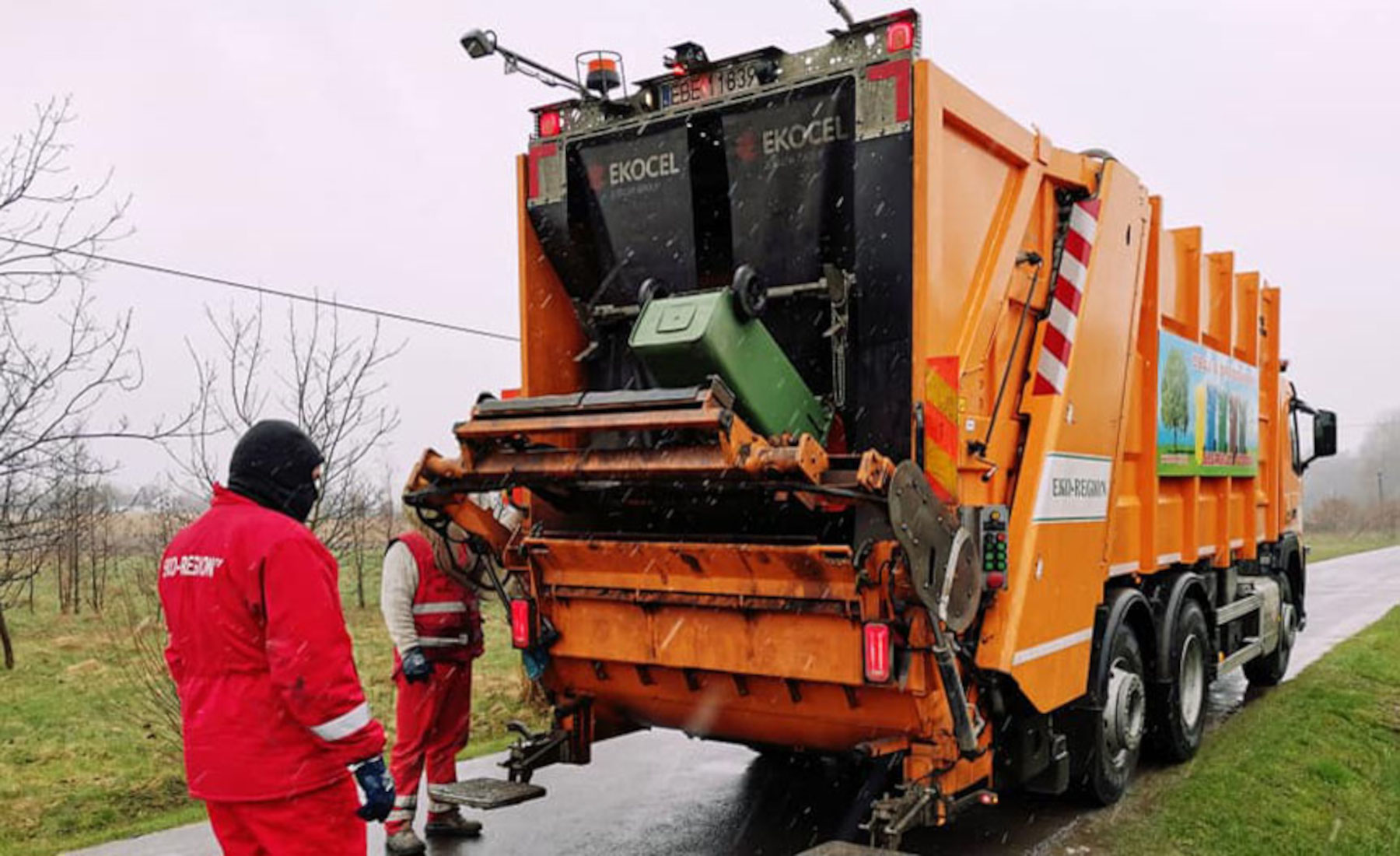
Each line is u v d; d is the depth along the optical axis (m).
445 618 5.28
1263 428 9.35
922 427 4.37
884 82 4.45
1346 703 8.52
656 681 4.89
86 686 11.07
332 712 3.12
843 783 6.45
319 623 3.12
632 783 6.48
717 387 4.11
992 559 4.46
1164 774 6.58
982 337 4.77
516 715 8.88
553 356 5.49
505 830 5.55
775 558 4.33
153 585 11.43
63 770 7.78
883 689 4.29
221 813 3.22
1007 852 5.14
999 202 5.02
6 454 6.95
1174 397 6.81
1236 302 8.38
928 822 4.25
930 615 4.10
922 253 4.36
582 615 4.99
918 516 4.08
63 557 16.39
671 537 4.75
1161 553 6.64
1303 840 5.30
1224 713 8.46
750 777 6.61
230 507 3.30
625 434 4.81
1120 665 6.00
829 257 4.84
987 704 4.71
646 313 4.45
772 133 4.83
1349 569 28.05
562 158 5.38
